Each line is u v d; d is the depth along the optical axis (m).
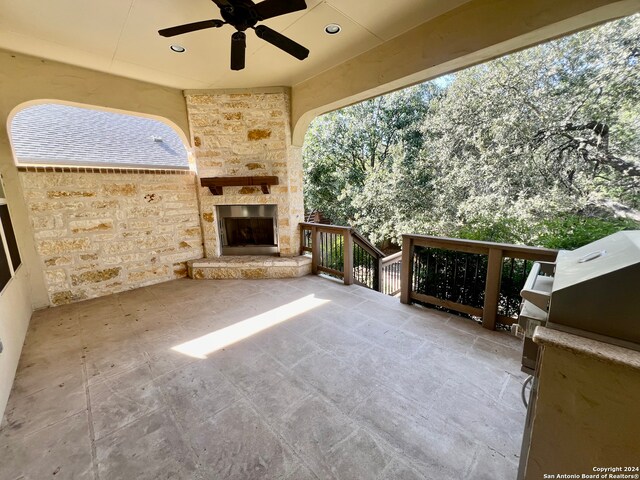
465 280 2.80
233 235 4.62
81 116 4.36
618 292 0.70
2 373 1.74
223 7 1.73
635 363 0.65
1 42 2.62
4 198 2.73
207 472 1.29
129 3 2.10
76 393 1.81
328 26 2.47
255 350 2.29
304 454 1.37
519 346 2.27
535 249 2.20
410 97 7.73
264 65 3.22
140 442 1.45
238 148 4.14
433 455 1.35
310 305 3.16
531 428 0.95
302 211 4.54
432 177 7.20
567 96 5.12
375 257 4.43
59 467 1.32
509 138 5.70
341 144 8.62
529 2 1.93
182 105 4.02
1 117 2.79
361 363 2.09
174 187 4.11
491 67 5.73
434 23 2.39
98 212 3.47
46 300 3.17
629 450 0.71
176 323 2.78
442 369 2.00
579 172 5.24
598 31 4.66
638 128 4.66
